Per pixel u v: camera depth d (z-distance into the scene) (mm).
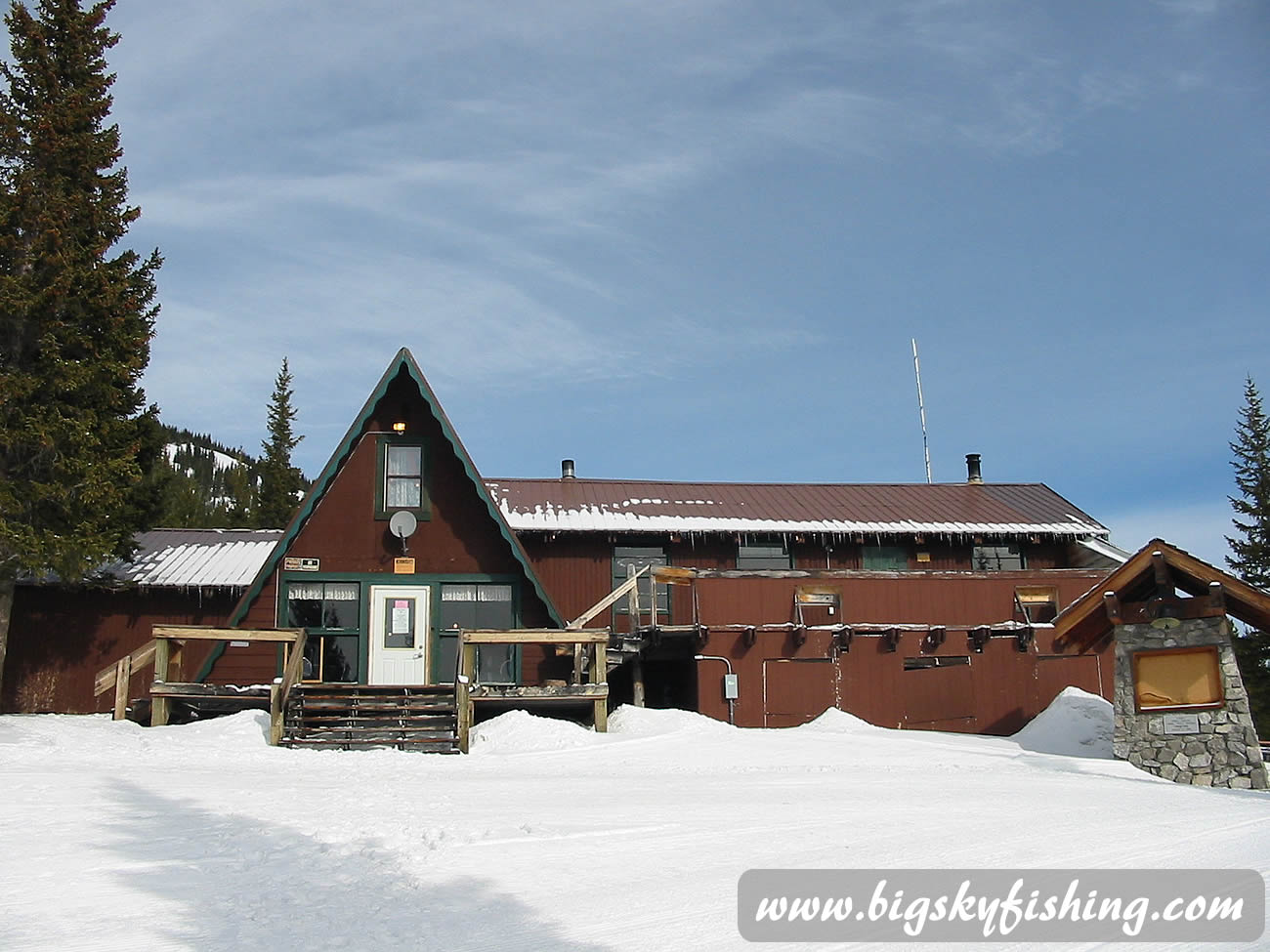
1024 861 8969
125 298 22359
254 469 56000
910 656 23359
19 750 15484
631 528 25984
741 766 15883
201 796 11906
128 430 22406
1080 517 28641
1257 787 16234
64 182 21906
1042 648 23672
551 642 19688
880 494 30500
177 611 24969
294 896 7688
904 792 13070
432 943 6648
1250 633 36500
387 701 19234
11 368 20625
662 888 8000
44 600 24578
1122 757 17391
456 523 23125
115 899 7562
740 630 22875
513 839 9648
